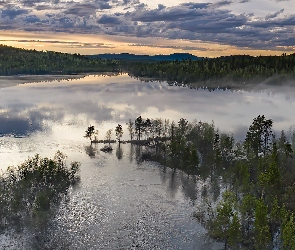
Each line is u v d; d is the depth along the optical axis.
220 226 75.94
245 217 80.62
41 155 135.00
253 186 94.00
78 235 78.50
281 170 107.81
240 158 125.75
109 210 90.19
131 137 159.88
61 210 89.56
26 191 92.62
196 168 117.12
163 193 101.31
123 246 74.69
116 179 111.25
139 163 127.69
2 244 74.19
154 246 74.88
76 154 137.38
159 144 148.38
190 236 78.81
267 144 158.00
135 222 84.50
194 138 154.12
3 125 184.12
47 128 180.75
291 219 67.31
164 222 84.62
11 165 122.50
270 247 71.25
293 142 148.62
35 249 72.88
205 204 94.19
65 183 103.50
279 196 89.88
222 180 110.44
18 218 84.12
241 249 73.00
